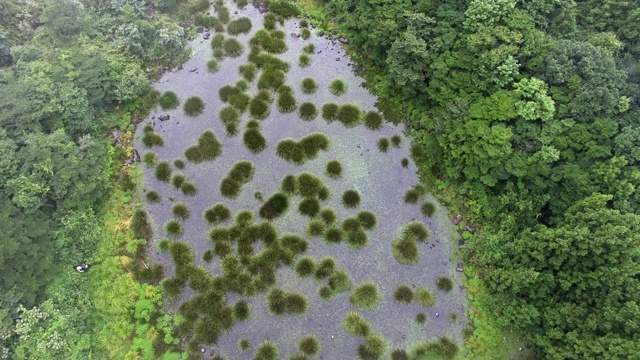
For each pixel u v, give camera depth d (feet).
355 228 58.95
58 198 56.29
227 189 62.34
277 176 63.77
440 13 63.57
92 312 53.36
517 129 54.60
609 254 43.29
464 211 59.21
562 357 44.01
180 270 56.29
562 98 54.24
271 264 56.49
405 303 54.03
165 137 67.82
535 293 48.52
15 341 48.57
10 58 67.77
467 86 59.98
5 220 50.29
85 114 63.52
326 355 51.19
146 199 62.13
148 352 50.88
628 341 39.63
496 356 50.08
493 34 58.08
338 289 54.95
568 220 48.19
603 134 50.42
